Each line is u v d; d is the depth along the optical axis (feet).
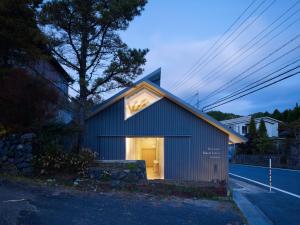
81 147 43.45
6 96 36.65
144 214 26.30
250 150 145.79
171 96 53.72
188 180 53.06
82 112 43.91
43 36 36.88
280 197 43.06
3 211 22.30
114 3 41.04
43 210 24.02
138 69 43.78
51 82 42.47
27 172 36.17
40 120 39.60
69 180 35.68
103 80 43.52
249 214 30.45
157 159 65.51
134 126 54.39
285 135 134.00
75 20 41.68
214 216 27.68
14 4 34.96
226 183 50.67
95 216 24.31
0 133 37.09
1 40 35.50
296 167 100.27
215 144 54.80
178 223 24.71
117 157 53.83
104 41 43.98
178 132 54.70
